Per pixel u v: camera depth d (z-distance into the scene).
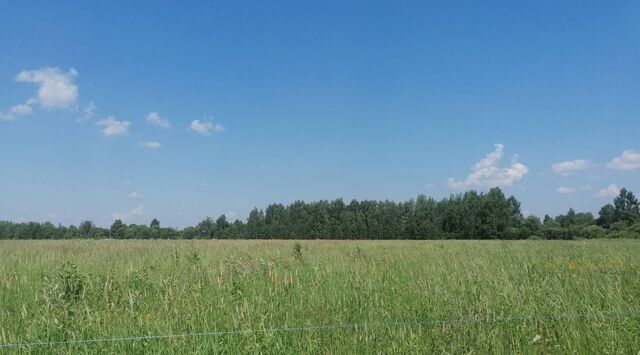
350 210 95.62
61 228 72.81
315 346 5.48
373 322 6.35
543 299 7.16
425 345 5.53
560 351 5.54
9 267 11.93
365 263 12.85
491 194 89.12
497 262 12.77
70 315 5.95
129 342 5.34
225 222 94.75
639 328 5.75
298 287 8.27
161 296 7.36
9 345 5.05
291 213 95.12
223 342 5.31
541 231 78.81
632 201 86.62
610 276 9.27
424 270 10.91
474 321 6.14
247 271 10.10
